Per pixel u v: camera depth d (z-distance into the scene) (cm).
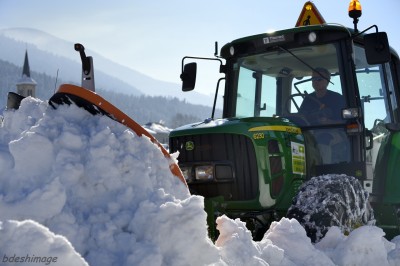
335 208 391
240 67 550
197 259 232
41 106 296
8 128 298
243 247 269
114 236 234
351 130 487
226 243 269
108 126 278
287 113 527
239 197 450
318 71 512
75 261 184
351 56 499
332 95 507
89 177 254
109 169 257
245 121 464
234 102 552
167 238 232
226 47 551
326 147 506
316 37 504
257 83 541
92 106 283
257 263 266
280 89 530
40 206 228
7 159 253
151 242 231
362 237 334
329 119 505
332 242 356
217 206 413
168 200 254
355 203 411
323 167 495
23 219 226
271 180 452
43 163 252
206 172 454
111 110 284
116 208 249
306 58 516
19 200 231
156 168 276
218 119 496
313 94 517
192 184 459
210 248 235
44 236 184
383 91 561
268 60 534
